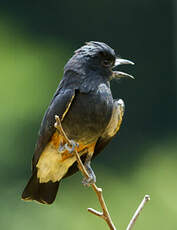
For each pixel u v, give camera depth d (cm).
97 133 1004
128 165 2189
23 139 2141
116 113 1018
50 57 2434
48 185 1030
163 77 2552
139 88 2475
